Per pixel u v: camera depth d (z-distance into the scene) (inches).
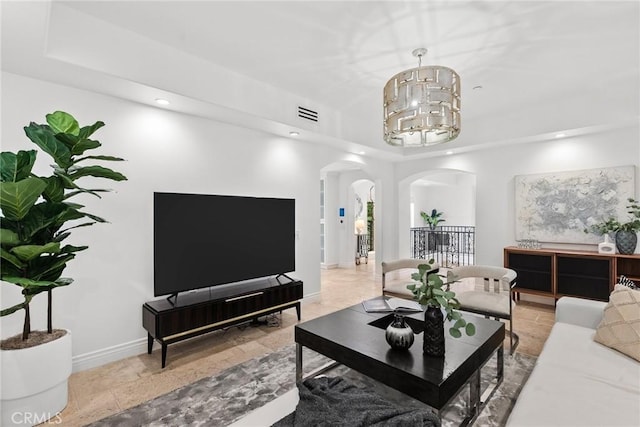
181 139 127.6
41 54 83.5
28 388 74.0
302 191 176.6
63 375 80.6
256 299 131.3
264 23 94.5
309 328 91.1
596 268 149.6
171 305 110.9
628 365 69.1
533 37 100.3
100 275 107.7
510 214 188.5
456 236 366.0
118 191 111.7
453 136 100.8
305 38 102.3
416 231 381.1
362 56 113.7
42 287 77.9
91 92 106.6
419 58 113.5
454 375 66.1
